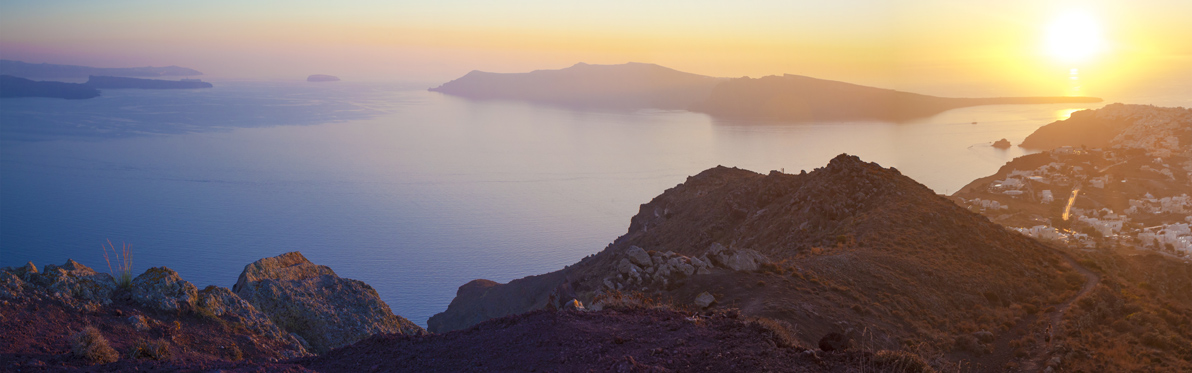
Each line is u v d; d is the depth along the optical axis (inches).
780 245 1936.5
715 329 411.8
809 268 1206.3
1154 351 952.9
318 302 594.2
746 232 2305.6
